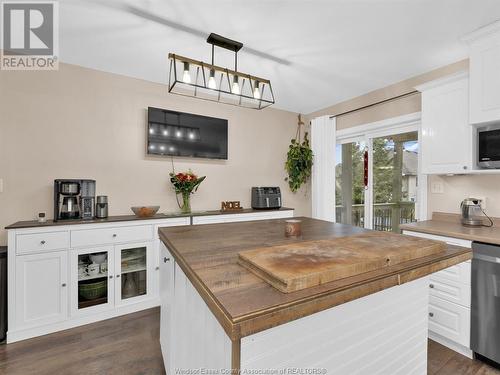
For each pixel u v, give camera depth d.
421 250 1.01
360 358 0.98
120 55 2.38
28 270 2.04
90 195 2.50
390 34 2.01
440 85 2.24
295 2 1.67
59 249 2.16
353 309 0.96
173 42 2.16
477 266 1.77
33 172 2.39
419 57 2.36
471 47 2.00
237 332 0.56
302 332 0.82
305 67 2.57
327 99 3.51
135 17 1.84
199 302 0.98
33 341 2.01
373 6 1.70
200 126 3.23
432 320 2.04
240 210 3.28
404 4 1.67
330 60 2.43
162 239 1.51
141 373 1.68
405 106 2.83
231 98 3.47
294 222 1.45
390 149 3.07
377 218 3.23
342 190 3.74
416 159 2.79
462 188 2.38
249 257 0.90
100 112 2.69
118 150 2.78
